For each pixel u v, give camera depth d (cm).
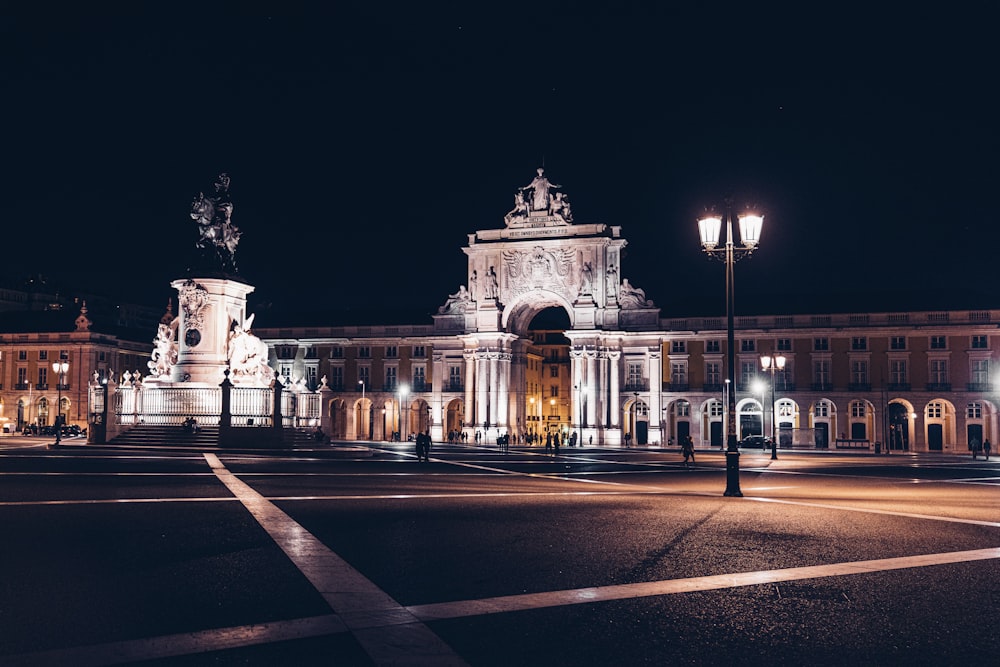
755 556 998
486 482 2159
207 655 586
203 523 1209
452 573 872
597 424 6538
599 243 6669
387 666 565
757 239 1898
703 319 6475
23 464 2484
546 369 8981
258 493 1661
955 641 646
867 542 1122
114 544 1023
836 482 2402
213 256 3838
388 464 2944
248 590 783
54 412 7531
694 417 6456
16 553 959
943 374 5994
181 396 3681
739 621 695
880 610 738
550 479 2358
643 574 879
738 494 1839
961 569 928
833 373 6225
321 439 3819
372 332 7281
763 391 6291
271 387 3697
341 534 1125
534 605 738
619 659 590
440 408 6988
